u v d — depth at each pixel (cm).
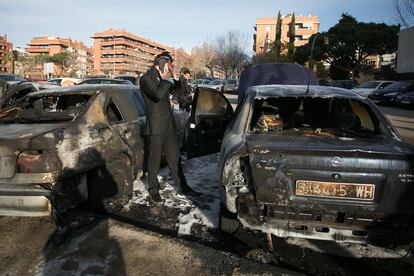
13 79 1864
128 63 12512
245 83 729
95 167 370
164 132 420
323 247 316
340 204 250
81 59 12244
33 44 12325
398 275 282
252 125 345
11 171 312
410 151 263
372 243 255
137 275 267
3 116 420
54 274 270
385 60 4628
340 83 2355
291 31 5697
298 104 398
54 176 313
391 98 1880
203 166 604
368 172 248
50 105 476
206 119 473
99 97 413
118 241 312
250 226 272
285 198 259
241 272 267
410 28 2522
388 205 246
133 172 448
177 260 284
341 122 363
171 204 428
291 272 267
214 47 5369
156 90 398
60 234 331
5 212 313
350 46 3697
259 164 263
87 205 402
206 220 381
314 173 255
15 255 301
